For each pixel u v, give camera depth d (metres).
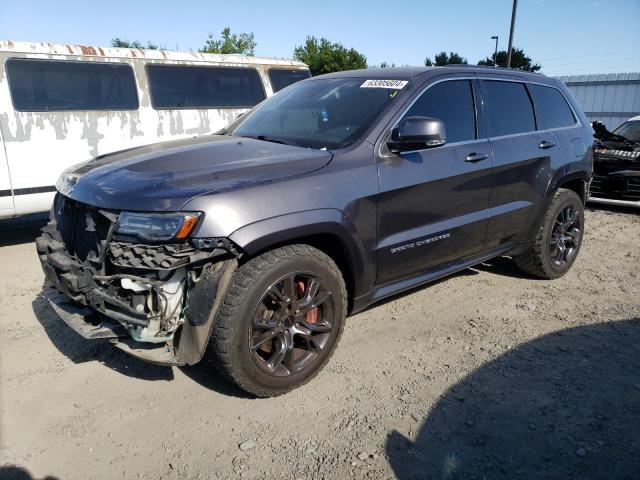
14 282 4.98
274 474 2.49
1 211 6.26
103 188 2.90
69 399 3.07
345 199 3.12
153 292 2.68
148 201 2.67
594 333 3.93
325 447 2.68
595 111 21.44
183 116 7.64
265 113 4.21
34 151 6.39
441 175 3.67
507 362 3.50
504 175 4.20
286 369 3.07
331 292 3.15
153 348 2.83
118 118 7.04
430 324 4.08
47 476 2.47
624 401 3.07
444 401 3.06
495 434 2.78
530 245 4.79
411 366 3.46
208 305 2.65
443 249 3.86
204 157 3.17
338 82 4.13
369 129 3.44
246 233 2.69
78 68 6.74
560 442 2.72
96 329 2.87
